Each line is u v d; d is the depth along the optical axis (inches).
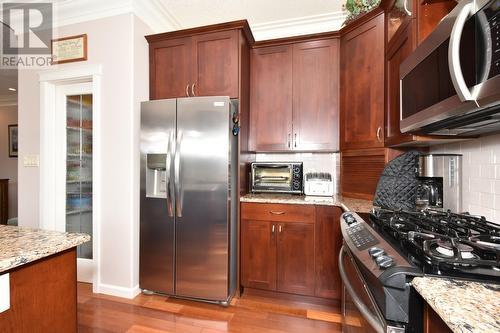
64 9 85.4
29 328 32.0
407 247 32.1
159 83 87.1
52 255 35.3
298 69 89.2
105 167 83.6
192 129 76.2
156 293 83.0
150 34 88.7
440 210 52.2
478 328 16.2
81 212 94.7
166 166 76.5
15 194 189.5
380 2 67.0
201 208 76.0
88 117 93.4
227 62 81.4
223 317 71.6
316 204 76.2
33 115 93.5
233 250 80.4
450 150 59.5
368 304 31.5
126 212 81.9
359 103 76.7
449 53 29.7
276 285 79.8
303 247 77.6
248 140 92.9
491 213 45.5
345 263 44.4
